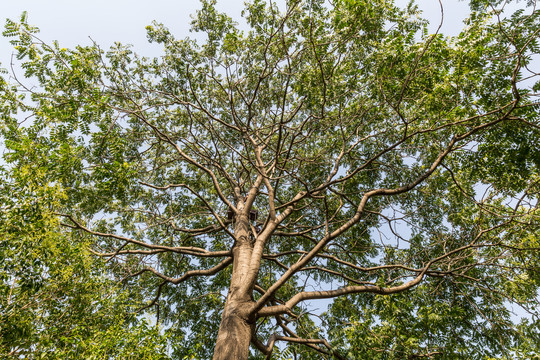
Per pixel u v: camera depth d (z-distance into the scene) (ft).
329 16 31.63
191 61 37.68
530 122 25.12
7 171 19.77
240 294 26.08
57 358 17.19
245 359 22.47
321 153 36.81
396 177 39.65
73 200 29.25
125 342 18.57
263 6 34.86
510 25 23.79
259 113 42.80
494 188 28.58
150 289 41.78
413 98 27.58
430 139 31.60
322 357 30.78
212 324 40.57
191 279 43.93
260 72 38.42
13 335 16.71
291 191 45.57
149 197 41.45
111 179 26.84
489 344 31.12
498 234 31.19
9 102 28.32
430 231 36.19
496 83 25.40
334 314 36.76
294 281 43.37
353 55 29.89
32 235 18.31
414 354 26.16
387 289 25.11
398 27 29.86
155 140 39.32
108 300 22.77
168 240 43.37
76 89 28.76
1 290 17.89
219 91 41.78
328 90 29.40
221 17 35.91
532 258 28.19
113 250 37.50
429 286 34.71
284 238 45.39
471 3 25.40
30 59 28.04
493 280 32.45
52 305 19.66
